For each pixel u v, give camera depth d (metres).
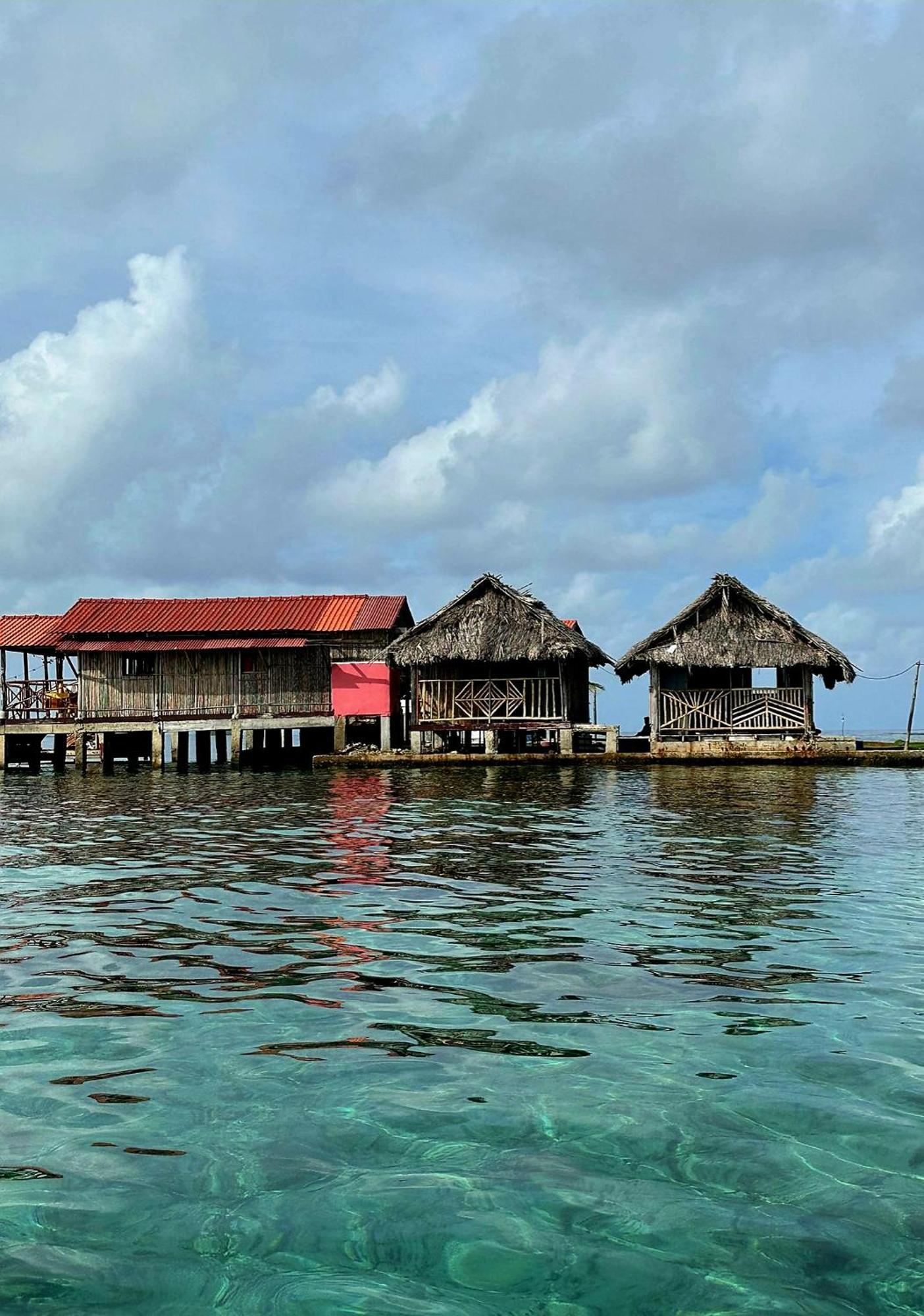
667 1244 4.15
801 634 35.28
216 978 8.03
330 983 7.88
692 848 15.30
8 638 40.06
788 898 11.24
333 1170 4.76
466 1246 4.14
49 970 8.30
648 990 7.62
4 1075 5.96
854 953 8.70
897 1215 4.35
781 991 7.57
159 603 42.28
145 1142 5.05
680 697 36.03
